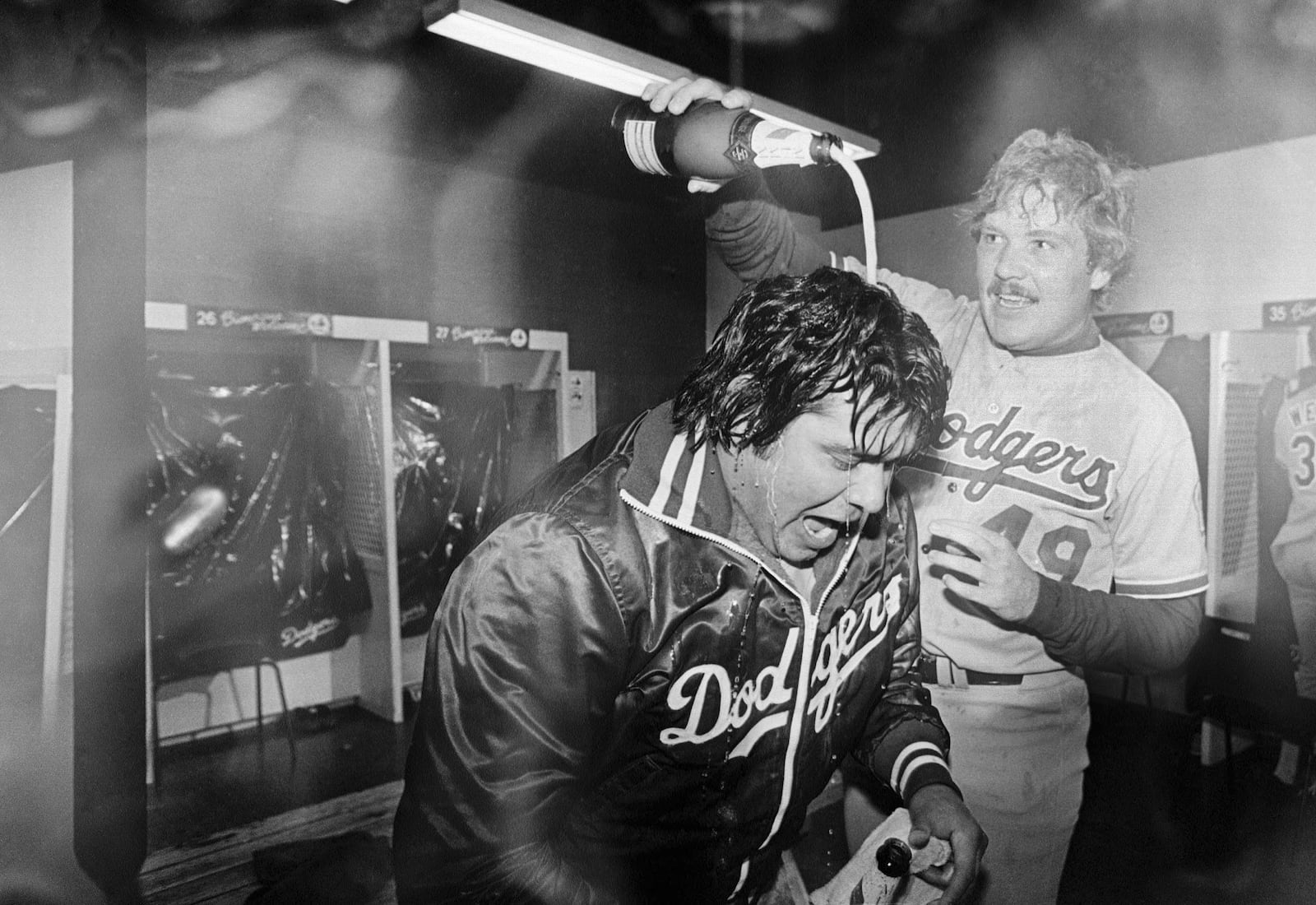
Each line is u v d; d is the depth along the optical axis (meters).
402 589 2.55
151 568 2.10
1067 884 1.74
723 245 1.02
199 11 1.66
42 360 1.83
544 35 1.22
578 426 2.83
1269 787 2.08
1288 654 1.96
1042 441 1.22
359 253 2.49
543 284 2.82
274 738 2.45
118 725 1.61
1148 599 1.21
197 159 2.20
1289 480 1.95
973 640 1.24
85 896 1.60
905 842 0.80
